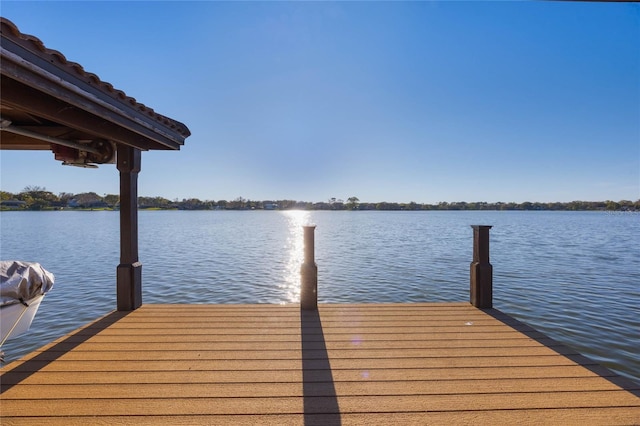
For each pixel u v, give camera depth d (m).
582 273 10.40
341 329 3.34
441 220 57.84
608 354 4.61
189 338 3.10
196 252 15.92
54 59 1.97
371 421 1.89
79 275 10.28
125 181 3.96
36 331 5.73
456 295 8.13
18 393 2.14
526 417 1.93
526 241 20.94
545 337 3.15
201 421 1.87
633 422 1.88
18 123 3.12
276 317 3.71
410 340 3.07
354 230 31.80
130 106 2.94
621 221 54.59
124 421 1.86
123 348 2.86
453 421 1.89
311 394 2.16
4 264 2.11
